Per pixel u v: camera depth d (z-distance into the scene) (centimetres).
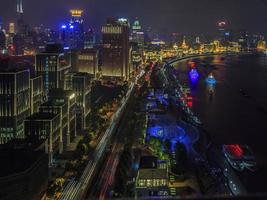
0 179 19800
